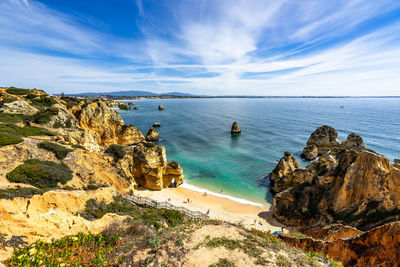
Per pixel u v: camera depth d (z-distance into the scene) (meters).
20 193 14.41
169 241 10.27
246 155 60.81
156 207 28.00
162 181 39.97
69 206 16.73
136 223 14.21
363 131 91.19
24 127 31.67
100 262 8.91
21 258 8.42
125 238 12.12
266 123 115.12
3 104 38.50
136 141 69.06
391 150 63.38
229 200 36.28
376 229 10.48
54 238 11.61
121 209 20.66
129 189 31.75
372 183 22.20
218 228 11.77
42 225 12.36
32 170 19.41
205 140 78.75
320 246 13.21
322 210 25.84
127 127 67.19
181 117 143.62
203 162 55.38
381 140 74.94
